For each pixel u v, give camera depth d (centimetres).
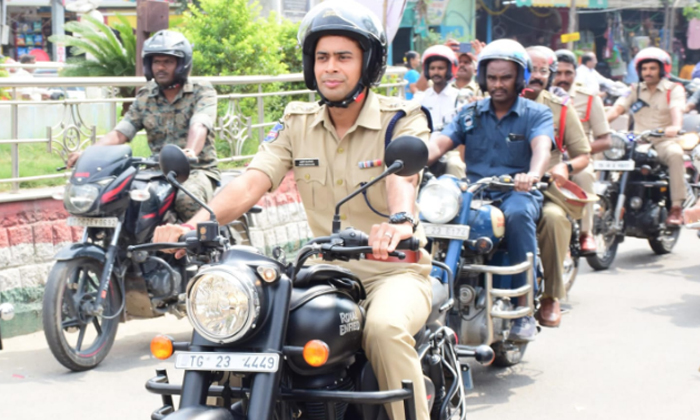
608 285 755
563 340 584
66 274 498
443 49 849
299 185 321
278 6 1325
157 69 564
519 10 2167
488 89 503
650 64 895
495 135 510
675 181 839
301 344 257
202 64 910
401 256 246
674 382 495
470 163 524
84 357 509
